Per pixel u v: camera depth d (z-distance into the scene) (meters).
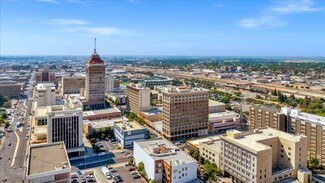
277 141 192.12
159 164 184.50
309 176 177.12
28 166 150.50
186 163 178.88
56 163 154.75
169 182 176.75
